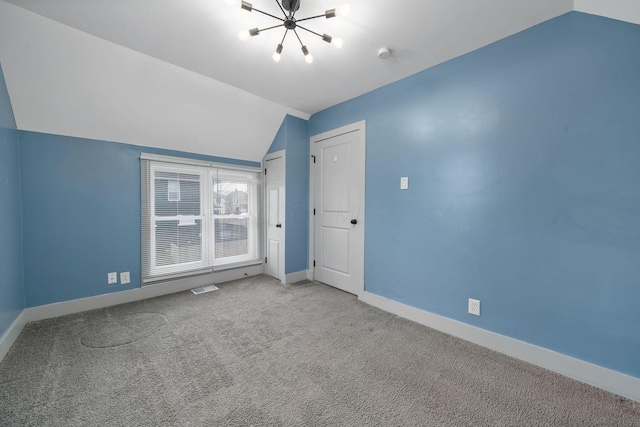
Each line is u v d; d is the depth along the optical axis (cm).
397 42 184
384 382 146
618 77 137
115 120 236
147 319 221
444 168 208
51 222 219
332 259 312
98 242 242
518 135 171
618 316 139
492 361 167
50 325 206
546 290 161
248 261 350
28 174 208
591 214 146
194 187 303
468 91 194
